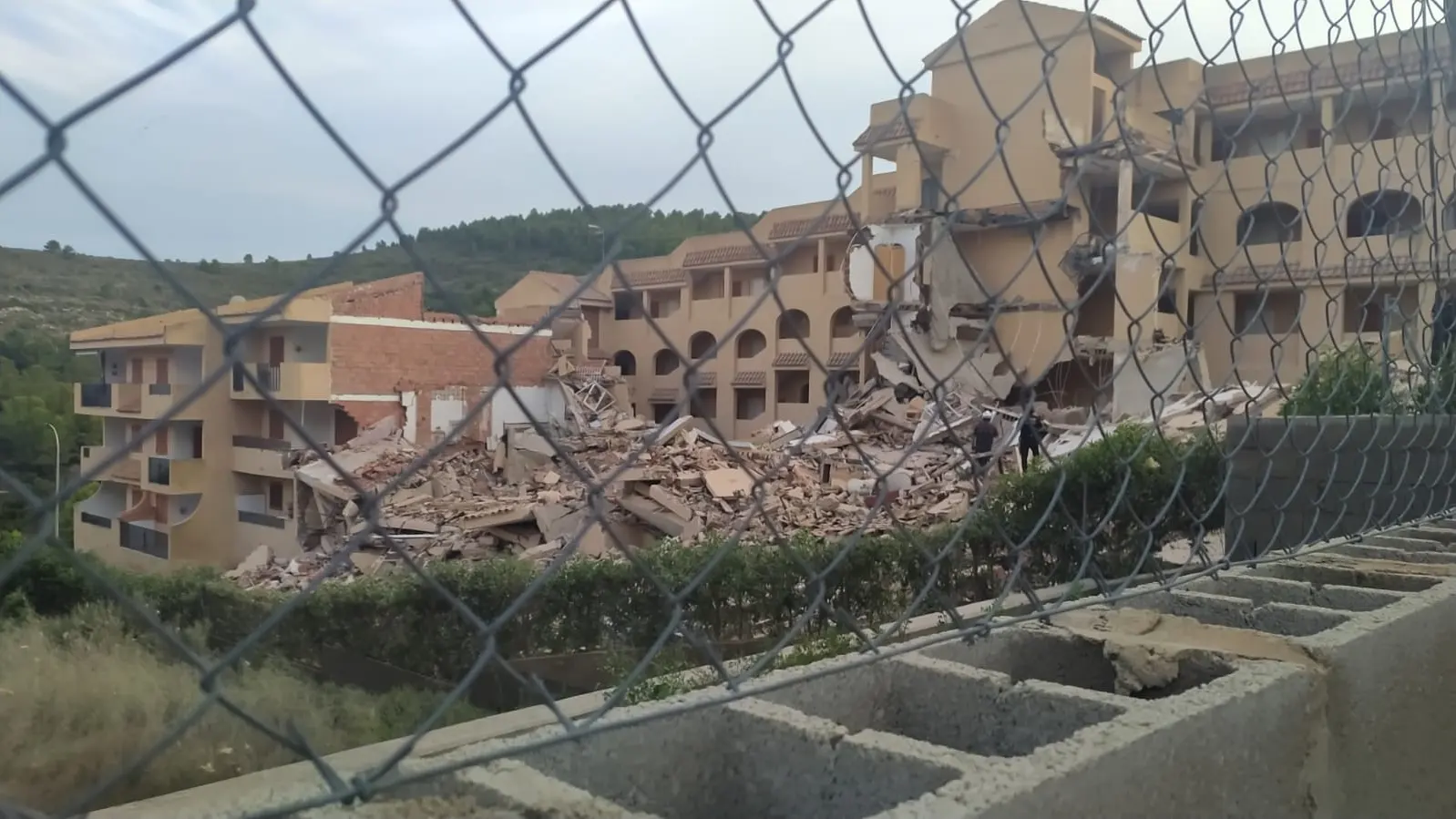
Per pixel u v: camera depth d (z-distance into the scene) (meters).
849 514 16.25
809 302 29.20
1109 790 1.56
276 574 17.70
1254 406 2.91
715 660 1.77
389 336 24.38
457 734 3.93
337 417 23.62
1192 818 1.73
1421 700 2.49
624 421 27.56
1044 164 21.28
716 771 1.77
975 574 9.20
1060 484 2.35
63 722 4.78
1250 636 2.26
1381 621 2.35
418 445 23.67
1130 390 18.19
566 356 28.92
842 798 1.63
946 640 2.19
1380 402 3.61
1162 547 8.18
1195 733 1.74
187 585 8.52
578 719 1.59
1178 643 2.23
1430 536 3.70
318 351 23.19
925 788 1.54
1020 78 13.29
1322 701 2.09
